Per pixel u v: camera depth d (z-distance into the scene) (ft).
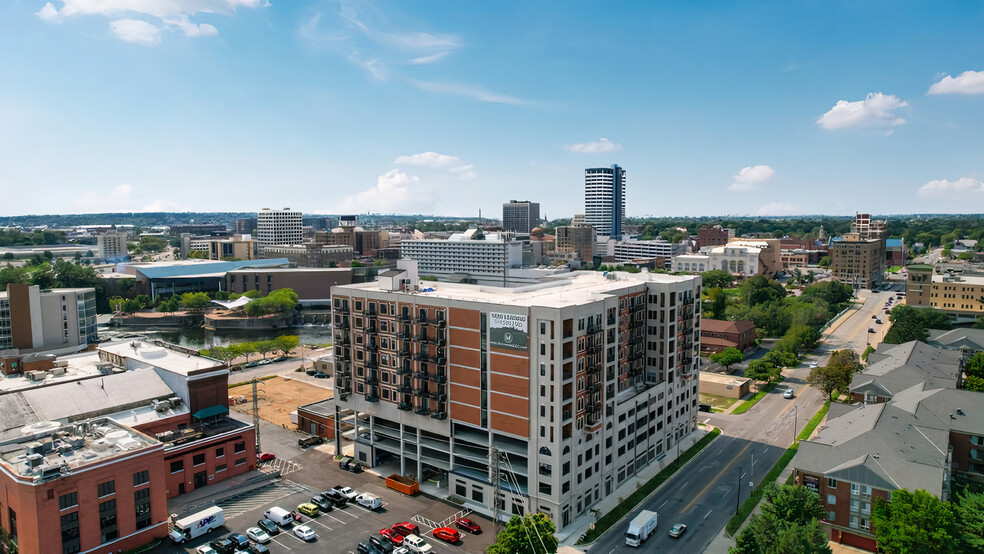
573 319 338.75
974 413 383.24
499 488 352.08
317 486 400.67
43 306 624.18
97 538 310.45
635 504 371.56
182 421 409.08
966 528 282.77
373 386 419.54
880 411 378.12
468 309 363.15
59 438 343.26
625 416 398.42
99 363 471.21
